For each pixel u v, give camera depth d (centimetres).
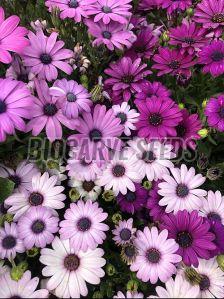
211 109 34
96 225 31
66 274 30
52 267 30
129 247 30
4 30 32
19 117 29
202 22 39
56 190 32
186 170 33
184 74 36
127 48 39
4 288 29
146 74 37
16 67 34
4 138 29
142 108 34
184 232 31
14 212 32
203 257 30
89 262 30
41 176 33
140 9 43
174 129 33
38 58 34
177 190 33
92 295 31
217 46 37
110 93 36
